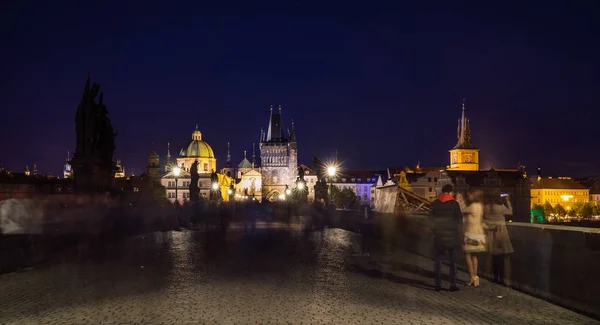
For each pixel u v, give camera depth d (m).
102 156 36.75
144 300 13.89
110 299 14.02
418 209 34.44
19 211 28.42
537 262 14.77
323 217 59.28
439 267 15.70
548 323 11.65
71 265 20.67
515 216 148.50
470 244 16.22
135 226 40.81
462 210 16.70
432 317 12.12
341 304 13.50
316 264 21.42
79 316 12.08
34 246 22.33
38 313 12.38
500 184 148.50
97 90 36.72
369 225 37.81
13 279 17.20
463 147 196.12
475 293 15.14
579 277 12.84
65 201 34.16
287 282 16.88
